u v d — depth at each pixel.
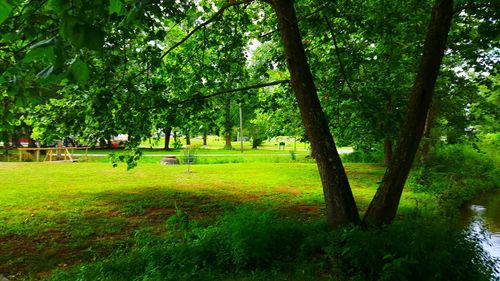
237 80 10.01
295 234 7.09
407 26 10.12
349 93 9.80
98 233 8.32
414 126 7.02
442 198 13.33
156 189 13.90
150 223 9.29
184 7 7.31
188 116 8.76
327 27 9.19
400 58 10.93
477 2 8.05
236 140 69.06
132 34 5.92
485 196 15.79
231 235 6.29
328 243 6.51
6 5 1.49
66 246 7.45
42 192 12.87
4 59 3.58
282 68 10.66
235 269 5.86
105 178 16.80
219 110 9.95
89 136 7.77
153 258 5.93
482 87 18.89
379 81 11.15
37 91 3.42
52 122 7.52
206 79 9.52
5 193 12.57
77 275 5.67
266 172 19.58
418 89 6.94
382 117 8.34
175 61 9.30
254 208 10.95
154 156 30.20
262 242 6.18
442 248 5.70
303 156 31.33
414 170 18.09
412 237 6.02
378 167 21.66
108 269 5.81
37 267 6.38
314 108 7.58
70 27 1.66
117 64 6.20
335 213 7.41
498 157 25.36
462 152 23.19
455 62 14.68
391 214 7.18
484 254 6.34
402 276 4.89
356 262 5.57
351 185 15.52
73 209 10.39
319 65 10.42
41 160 26.70
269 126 24.73
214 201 12.01
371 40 10.81
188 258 5.93
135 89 7.41
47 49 1.75
